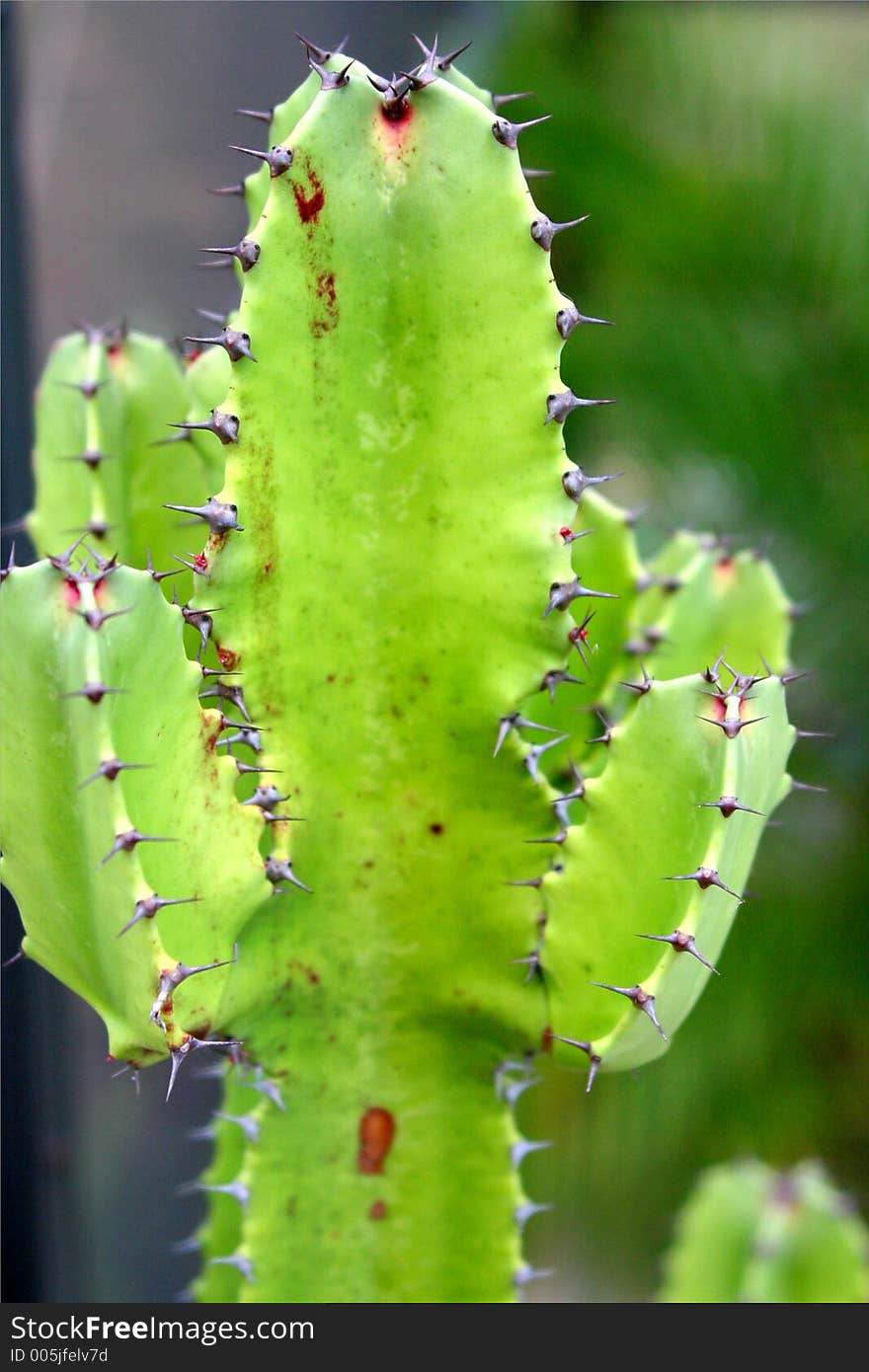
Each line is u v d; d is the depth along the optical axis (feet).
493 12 3.62
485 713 1.87
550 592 1.85
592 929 1.89
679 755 1.84
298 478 1.85
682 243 3.66
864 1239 2.39
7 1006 2.25
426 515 1.85
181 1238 2.56
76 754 1.75
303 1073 1.95
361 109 1.81
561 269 3.88
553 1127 3.61
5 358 2.31
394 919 1.91
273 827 1.88
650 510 3.71
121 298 2.69
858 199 3.61
